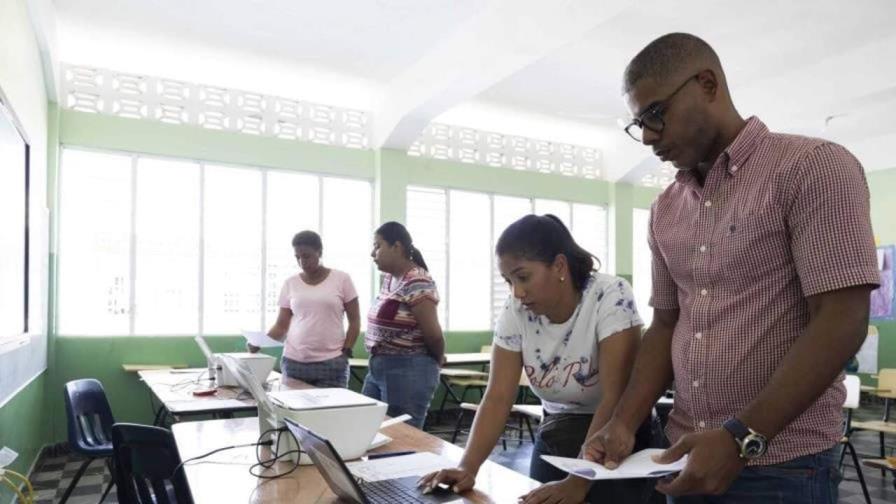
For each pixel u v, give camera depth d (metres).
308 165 5.62
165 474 1.53
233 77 5.20
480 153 6.55
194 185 5.23
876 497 3.66
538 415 3.68
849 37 4.36
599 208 7.36
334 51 4.73
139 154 5.01
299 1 3.99
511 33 4.04
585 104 5.82
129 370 4.64
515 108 5.97
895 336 6.83
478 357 5.57
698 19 4.07
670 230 1.18
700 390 1.09
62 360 4.61
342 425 1.46
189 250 5.18
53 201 4.53
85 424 2.88
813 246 0.92
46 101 4.33
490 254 6.65
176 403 2.64
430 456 1.52
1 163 2.51
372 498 1.20
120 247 4.92
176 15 4.15
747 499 1.03
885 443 5.10
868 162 7.09
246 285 5.39
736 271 1.04
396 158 5.89
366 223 5.97
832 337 0.87
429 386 2.75
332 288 3.40
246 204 5.44
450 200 6.44
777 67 4.90
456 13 4.20
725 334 1.05
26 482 2.06
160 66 4.96
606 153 7.35
